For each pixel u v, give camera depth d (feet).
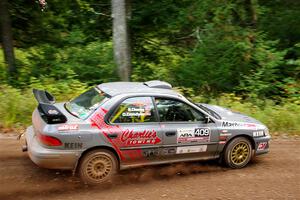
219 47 41.29
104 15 45.21
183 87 38.99
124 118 20.08
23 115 29.99
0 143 25.23
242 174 21.97
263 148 23.35
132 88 21.31
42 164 18.76
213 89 41.22
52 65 41.39
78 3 45.06
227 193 19.42
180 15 44.24
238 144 22.57
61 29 49.29
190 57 43.65
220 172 22.13
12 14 45.29
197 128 21.38
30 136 20.72
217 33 41.91
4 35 41.37
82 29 48.06
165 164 22.94
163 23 45.39
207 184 20.44
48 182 19.86
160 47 47.42
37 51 45.19
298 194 19.61
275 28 47.42
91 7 46.80
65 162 18.94
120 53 37.37
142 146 20.27
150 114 20.61
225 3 43.14
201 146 21.67
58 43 47.34
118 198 18.43
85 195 18.63
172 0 45.19
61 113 18.95
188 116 21.48
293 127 31.86
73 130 18.93
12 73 41.19
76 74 39.55
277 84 41.06
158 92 21.15
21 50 48.78
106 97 20.39
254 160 24.35
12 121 29.01
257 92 39.65
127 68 38.09
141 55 47.75
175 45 47.98
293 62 41.22
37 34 47.96
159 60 46.57
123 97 20.22
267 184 20.70
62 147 18.74
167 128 20.72
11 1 44.34
